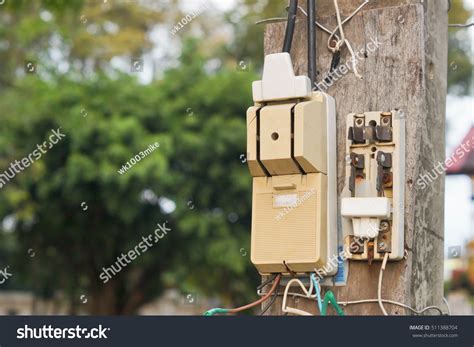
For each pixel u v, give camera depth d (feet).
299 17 15.90
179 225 72.02
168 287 82.02
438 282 15.76
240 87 75.61
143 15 87.97
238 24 83.15
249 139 14.89
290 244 14.73
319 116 14.75
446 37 16.51
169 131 74.13
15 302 104.27
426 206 15.19
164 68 80.07
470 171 42.50
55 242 78.69
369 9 15.44
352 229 14.69
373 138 14.75
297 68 15.74
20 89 74.64
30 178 73.36
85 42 82.58
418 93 14.87
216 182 74.13
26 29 72.79
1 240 78.33
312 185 14.66
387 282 14.64
